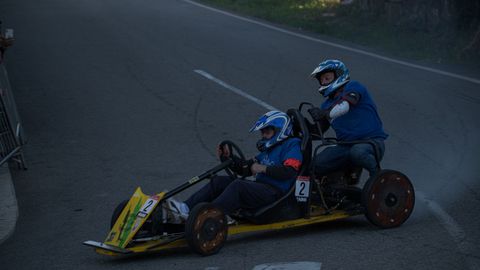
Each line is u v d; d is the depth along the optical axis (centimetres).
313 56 1903
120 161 1146
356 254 728
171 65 1827
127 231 721
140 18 2572
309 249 750
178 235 739
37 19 2575
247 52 1969
